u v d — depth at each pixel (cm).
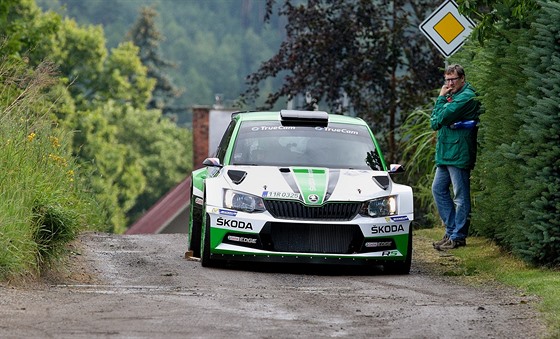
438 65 5384
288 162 2969
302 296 2308
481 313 2073
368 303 2209
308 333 1838
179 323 1898
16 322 1859
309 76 5459
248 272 2783
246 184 2822
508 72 2769
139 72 17975
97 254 3097
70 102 14875
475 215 3088
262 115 3192
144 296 2230
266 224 2758
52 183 2814
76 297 2186
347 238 2769
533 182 2609
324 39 5394
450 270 2867
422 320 1991
